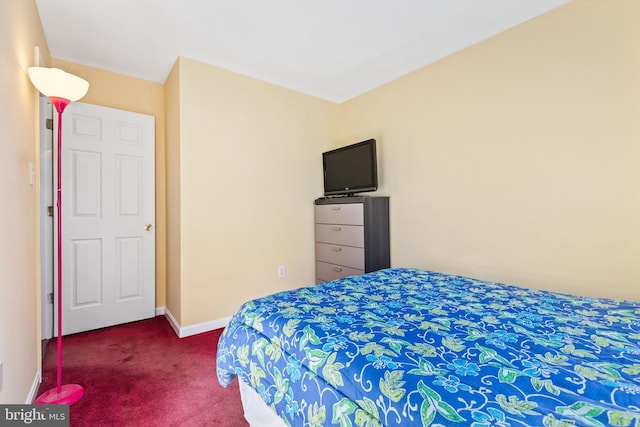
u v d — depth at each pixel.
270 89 3.02
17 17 1.48
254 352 1.15
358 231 2.84
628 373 0.74
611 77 1.74
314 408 0.84
